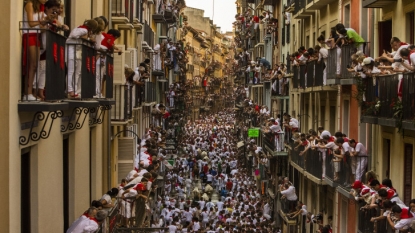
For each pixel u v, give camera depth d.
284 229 37.16
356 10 24.19
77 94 13.50
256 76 61.81
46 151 13.01
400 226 15.13
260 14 66.44
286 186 33.00
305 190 33.41
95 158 19.73
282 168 40.50
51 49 11.21
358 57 19.47
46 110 10.84
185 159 66.12
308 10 31.94
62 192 14.73
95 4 19.98
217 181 56.22
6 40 10.28
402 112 16.05
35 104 10.79
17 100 10.80
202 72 147.50
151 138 35.84
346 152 22.03
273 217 42.59
